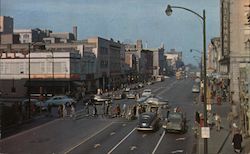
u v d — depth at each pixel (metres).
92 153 27.45
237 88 61.28
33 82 85.38
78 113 54.72
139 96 78.69
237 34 63.53
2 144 31.17
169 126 36.69
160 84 147.88
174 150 28.59
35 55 85.75
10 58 87.06
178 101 72.56
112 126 41.72
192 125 42.09
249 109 33.03
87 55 97.62
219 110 55.75
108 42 118.81
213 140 31.97
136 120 46.91
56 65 85.12
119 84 131.88
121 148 29.38
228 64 69.44
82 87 89.44
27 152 27.72
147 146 30.27
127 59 158.88
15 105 46.84
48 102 63.59
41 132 37.78
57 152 27.77
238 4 63.56
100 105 67.38
